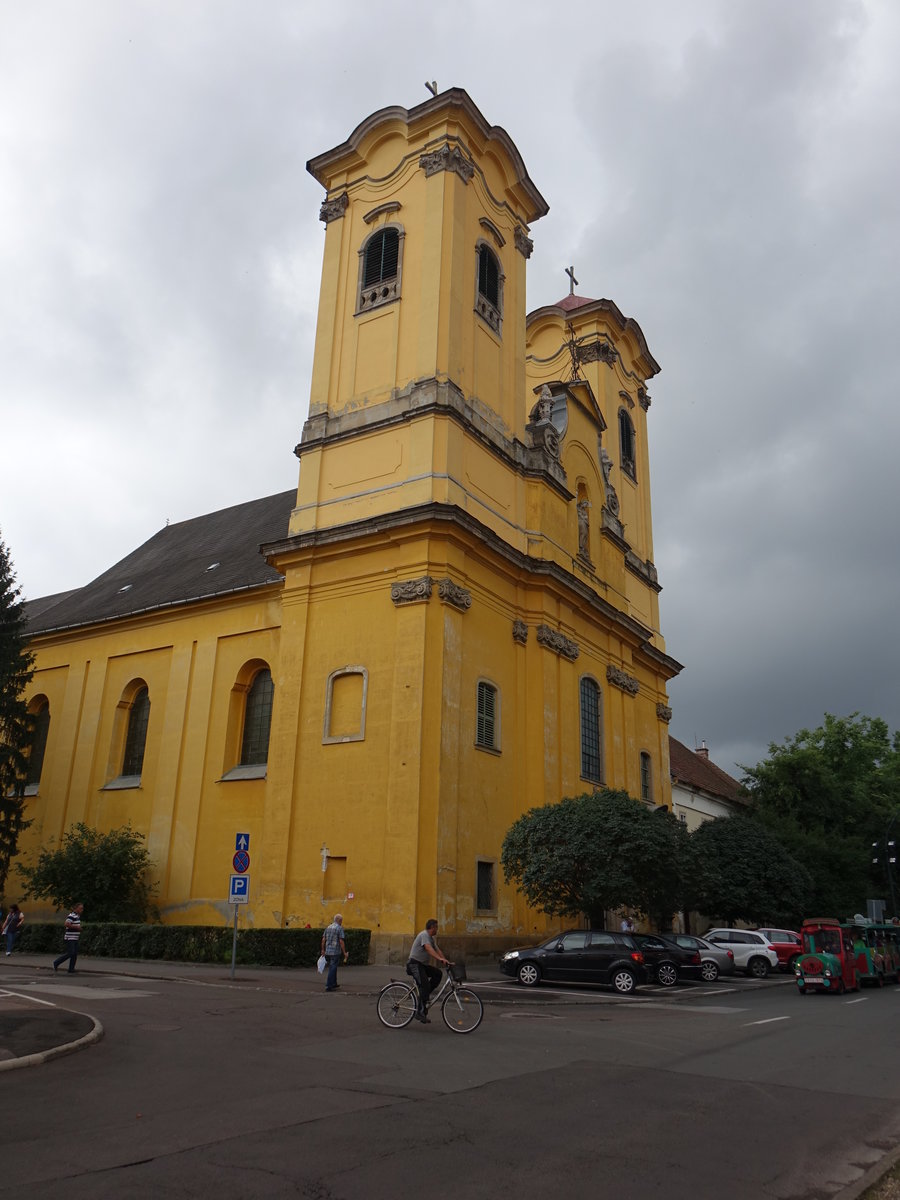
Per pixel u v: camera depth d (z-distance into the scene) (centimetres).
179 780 3012
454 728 2458
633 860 2308
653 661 3934
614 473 4053
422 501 2598
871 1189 620
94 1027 1159
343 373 2980
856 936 2612
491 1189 611
